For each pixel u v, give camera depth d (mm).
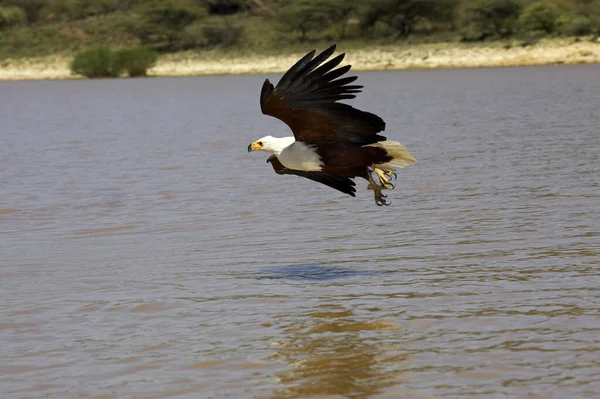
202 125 42094
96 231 16719
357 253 13828
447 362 8938
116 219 17781
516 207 16812
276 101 10281
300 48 116188
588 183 19047
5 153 31125
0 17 131000
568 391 8141
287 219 16953
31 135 39031
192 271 13172
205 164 25922
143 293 12016
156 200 19875
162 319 10820
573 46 104125
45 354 9719
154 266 13609
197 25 123250
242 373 8938
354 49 113125
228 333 10172
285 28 118750
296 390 8453
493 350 9188
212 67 115000
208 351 9609
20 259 14516
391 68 106688
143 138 35719
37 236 16453
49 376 9078
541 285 11398
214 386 8641
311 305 11086
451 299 11008
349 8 117500
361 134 10586
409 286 11719
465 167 22641
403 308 10758
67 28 129750
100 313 11172
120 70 112750
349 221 16438
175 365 9242
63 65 119625
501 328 9828
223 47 120750
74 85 96312
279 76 101750
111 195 20828
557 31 108375
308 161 10844
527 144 27203
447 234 14805
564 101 47281
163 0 133000
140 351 9711
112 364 9344
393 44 113062
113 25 129500
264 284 12195
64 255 14727
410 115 43188
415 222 16016
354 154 10719
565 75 78500
